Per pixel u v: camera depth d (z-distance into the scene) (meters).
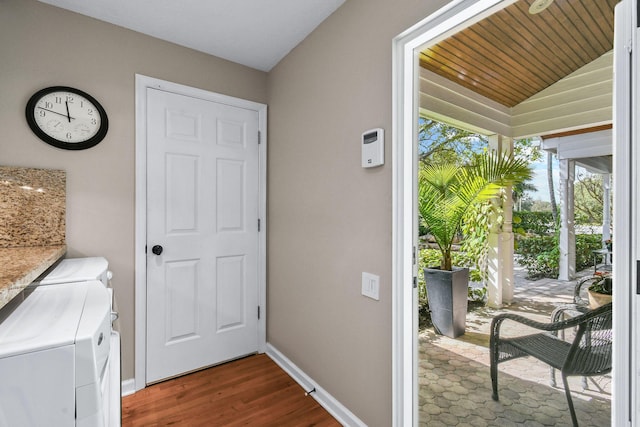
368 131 1.53
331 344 1.83
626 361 0.82
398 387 1.42
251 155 2.46
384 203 1.48
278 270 2.39
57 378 0.73
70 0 1.70
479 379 1.63
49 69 1.72
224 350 2.34
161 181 2.07
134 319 1.98
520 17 1.50
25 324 0.83
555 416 1.31
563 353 1.28
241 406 1.83
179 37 2.05
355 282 1.66
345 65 1.72
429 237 2.13
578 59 1.39
